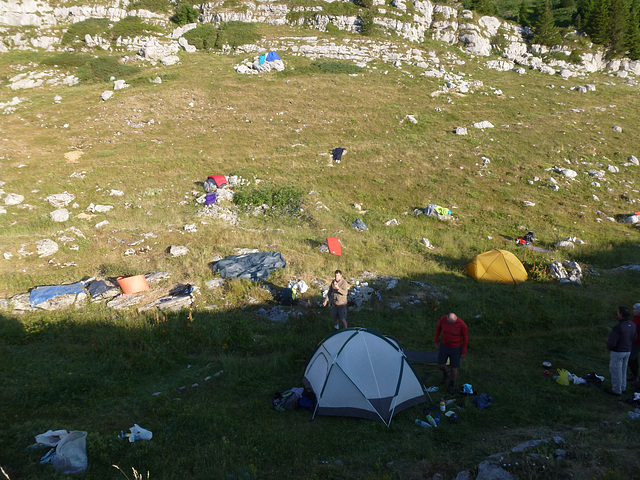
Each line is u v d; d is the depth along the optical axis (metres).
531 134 31.72
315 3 51.59
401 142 30.45
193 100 34.75
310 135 30.92
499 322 10.92
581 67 50.56
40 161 24.31
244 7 50.91
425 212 21.91
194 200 21.45
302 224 19.72
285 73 40.69
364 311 11.80
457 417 6.74
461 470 5.31
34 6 46.59
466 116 35.12
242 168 25.19
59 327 10.05
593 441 5.68
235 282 12.66
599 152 29.48
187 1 52.47
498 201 23.44
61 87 37.44
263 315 11.34
